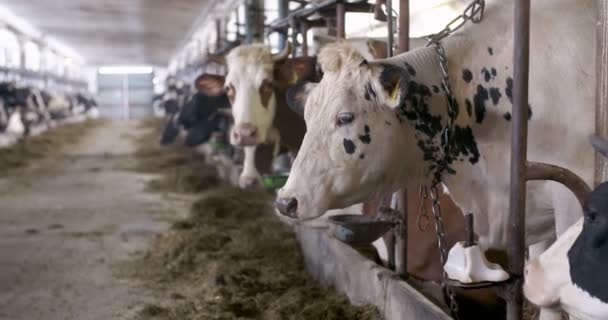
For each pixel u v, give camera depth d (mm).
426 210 3668
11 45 23625
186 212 8125
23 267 5637
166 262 5633
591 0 2754
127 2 16031
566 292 1942
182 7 16547
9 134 18141
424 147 2740
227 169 9922
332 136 2637
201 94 9148
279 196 2672
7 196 9617
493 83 2723
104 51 32812
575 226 2057
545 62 2680
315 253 4785
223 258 5434
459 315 3619
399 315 3250
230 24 16031
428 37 4000
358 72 2637
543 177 2396
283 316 3990
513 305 2438
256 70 5859
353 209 4504
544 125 2660
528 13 2363
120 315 4379
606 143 2127
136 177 11680
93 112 40969
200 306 4391
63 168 13234
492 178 2760
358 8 4879
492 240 2828
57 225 7449
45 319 4340
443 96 2729
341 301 3965
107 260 5832
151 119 33562
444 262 2828
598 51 2377
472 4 2826
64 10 18312
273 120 5996
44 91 25406
